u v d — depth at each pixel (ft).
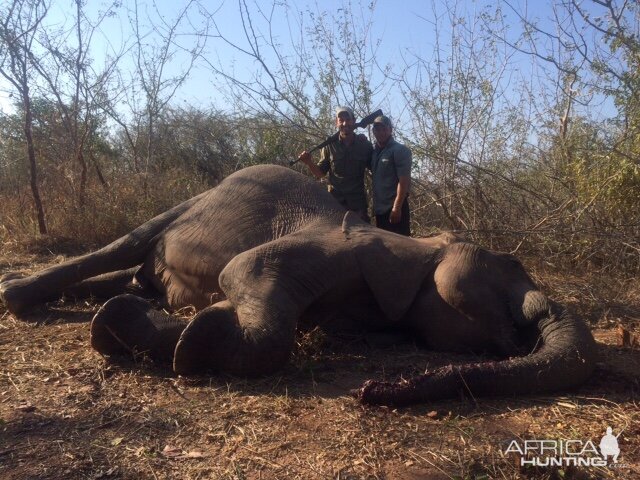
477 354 14.79
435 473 9.85
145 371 13.70
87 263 18.44
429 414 11.68
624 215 23.32
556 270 23.38
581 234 23.18
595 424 11.45
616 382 13.29
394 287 14.96
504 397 12.43
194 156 48.29
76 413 11.75
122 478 9.68
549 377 12.46
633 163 20.99
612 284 21.40
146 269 18.86
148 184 34.06
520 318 14.25
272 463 10.12
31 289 17.94
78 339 15.72
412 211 27.76
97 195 31.32
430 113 27.48
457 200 26.63
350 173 22.35
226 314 13.52
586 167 23.07
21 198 32.65
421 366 14.21
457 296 14.42
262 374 13.41
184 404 12.19
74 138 33.83
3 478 9.60
